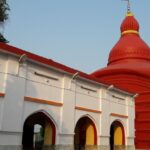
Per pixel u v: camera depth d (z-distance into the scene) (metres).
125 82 25.61
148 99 23.91
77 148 18.31
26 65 11.98
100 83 16.75
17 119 11.27
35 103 12.28
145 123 22.81
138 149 22.05
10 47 11.23
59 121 13.50
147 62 29.50
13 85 11.29
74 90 14.75
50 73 13.31
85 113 15.45
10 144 10.84
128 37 31.38
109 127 17.44
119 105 19.14
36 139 23.58
